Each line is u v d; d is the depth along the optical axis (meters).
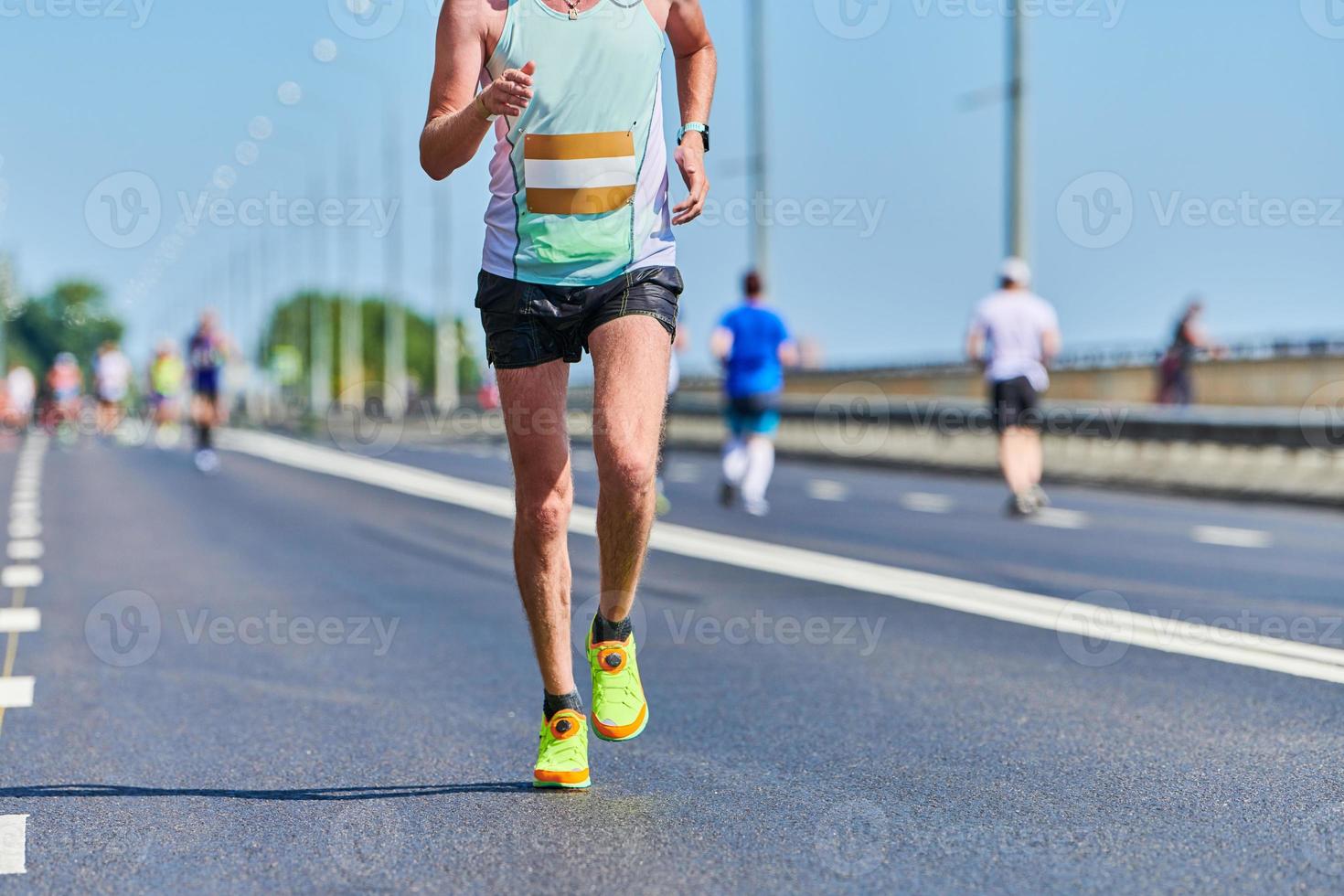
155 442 111.12
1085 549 34.84
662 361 13.19
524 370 13.41
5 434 130.00
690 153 13.48
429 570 32.19
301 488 57.38
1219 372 91.81
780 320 47.59
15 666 21.42
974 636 22.97
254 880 11.66
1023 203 68.00
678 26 13.56
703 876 11.48
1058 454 62.84
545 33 13.02
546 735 14.21
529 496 13.58
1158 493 55.28
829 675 20.20
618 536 13.30
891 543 36.62
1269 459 51.16
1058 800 13.65
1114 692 18.62
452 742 16.44
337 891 11.34
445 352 159.88
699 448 95.88
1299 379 86.00
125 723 17.62
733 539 37.66
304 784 14.69
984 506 48.38
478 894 11.18
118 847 12.59
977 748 15.84
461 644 22.97
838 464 79.50
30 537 39.50
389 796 14.10
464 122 12.41
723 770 14.98
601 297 13.12
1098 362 102.38
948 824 12.88
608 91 13.05
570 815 13.30
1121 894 10.96
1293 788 13.95
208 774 15.11
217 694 19.34
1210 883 11.18
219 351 73.31
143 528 41.50
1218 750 15.54
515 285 13.19
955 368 117.69
